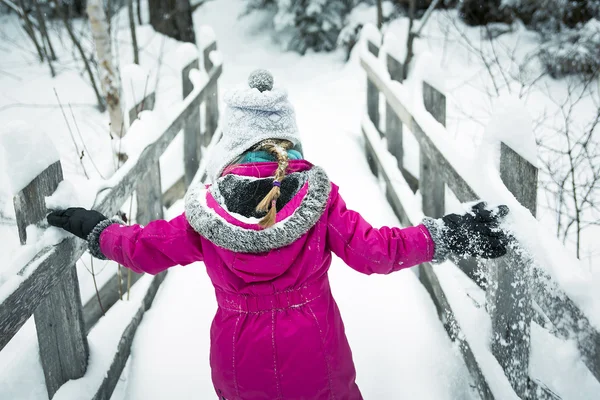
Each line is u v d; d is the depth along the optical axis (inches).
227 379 74.0
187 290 137.0
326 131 251.4
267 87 76.8
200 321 125.3
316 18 368.5
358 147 231.6
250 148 75.0
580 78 273.3
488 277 90.3
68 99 327.3
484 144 87.0
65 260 87.3
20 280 74.8
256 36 405.7
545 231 72.3
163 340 119.3
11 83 346.6
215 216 68.9
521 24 331.9
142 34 401.1
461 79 294.7
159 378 109.3
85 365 98.4
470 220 72.8
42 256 80.7
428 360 106.8
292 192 70.5
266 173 72.3
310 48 380.2
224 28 417.1
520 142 80.7
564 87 270.4
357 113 290.0
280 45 393.1
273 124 75.1
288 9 371.9
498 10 346.3
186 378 109.0
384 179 187.3
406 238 71.6
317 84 341.7
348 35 359.6
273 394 72.9
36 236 82.0
